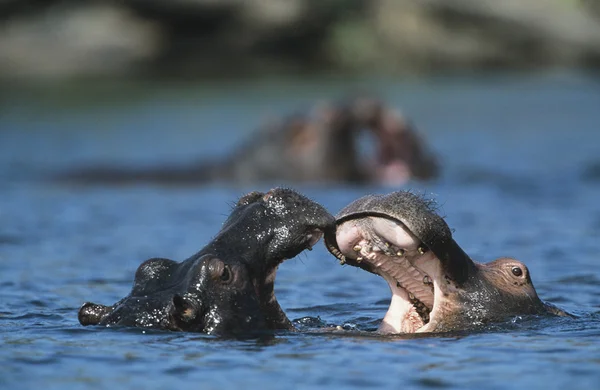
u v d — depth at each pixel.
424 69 166.38
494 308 28.66
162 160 87.00
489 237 49.94
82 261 45.09
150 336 26.41
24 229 54.50
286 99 129.88
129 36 160.50
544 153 87.25
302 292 38.06
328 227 27.17
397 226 26.38
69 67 155.75
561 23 172.62
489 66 169.00
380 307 34.84
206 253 27.12
